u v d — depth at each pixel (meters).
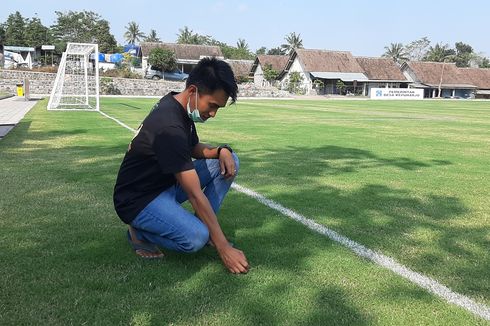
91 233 3.85
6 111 18.62
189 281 2.98
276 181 6.20
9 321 2.46
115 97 36.28
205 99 2.95
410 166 7.83
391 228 4.28
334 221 4.43
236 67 76.94
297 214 4.61
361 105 35.69
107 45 91.56
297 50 67.88
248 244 3.70
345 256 3.52
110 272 3.08
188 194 2.98
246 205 4.89
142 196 3.10
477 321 2.62
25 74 40.09
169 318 2.53
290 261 3.38
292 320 2.54
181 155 2.90
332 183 6.19
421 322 2.58
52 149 8.53
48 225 4.05
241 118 18.52
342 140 11.34
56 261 3.25
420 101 50.12
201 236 3.01
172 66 56.25
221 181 3.52
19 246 3.53
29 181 5.73
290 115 20.98
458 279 3.19
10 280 2.94
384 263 3.41
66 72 34.16
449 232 4.22
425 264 3.44
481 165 8.16
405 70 76.50
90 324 2.45
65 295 2.76
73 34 93.00
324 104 35.78
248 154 8.65
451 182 6.54
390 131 14.27
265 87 51.91
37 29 81.25
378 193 5.69
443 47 109.81
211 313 2.59
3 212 4.41
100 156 7.80
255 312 2.62
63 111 19.45
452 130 15.31
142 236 3.29
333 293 2.88
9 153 7.93
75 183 5.68
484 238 4.09
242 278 3.04
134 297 2.75
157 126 2.93
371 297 2.86
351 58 70.19
